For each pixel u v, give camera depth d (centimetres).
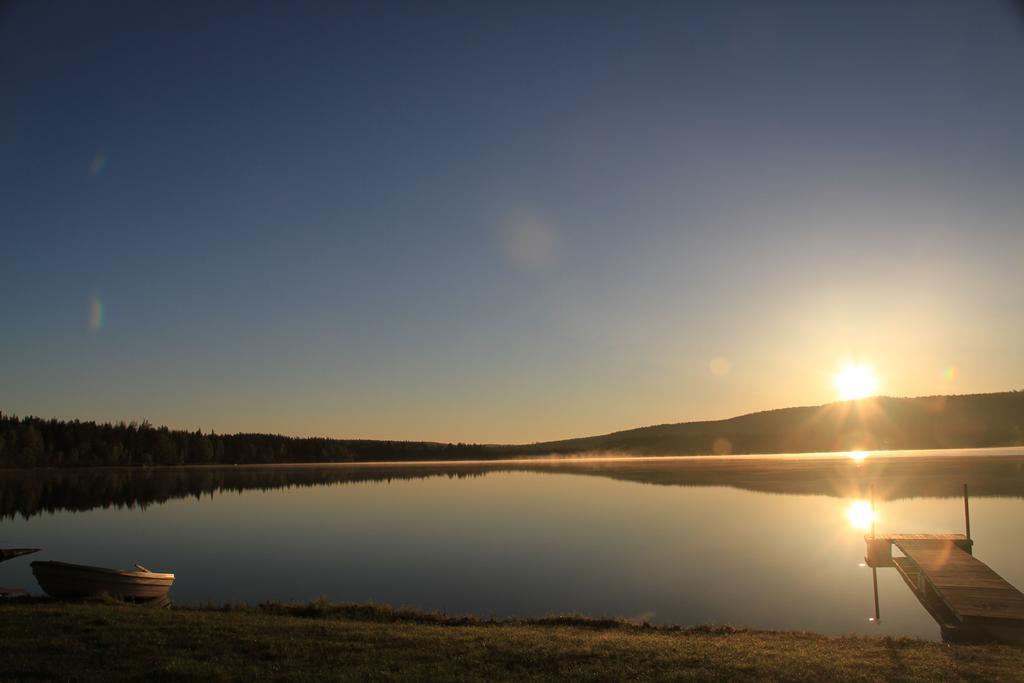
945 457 13788
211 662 1384
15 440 14175
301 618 1916
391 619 2011
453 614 2350
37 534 4850
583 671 1352
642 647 1544
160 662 1373
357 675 1312
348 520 5538
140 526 5303
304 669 1352
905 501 5850
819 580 2914
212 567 3419
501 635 1678
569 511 5838
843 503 5853
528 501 6894
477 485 9688
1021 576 2817
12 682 1240
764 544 3856
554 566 3291
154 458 16850
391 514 5950
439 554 3719
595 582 2902
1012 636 1927
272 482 11150
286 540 4406
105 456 15488
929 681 1299
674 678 1314
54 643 1490
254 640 1556
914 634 2078
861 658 1475
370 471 15425
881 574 3033
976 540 3700
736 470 11419
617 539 4134
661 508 5859
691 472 11231
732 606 2464
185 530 5022
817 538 4047
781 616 2320
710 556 3509
